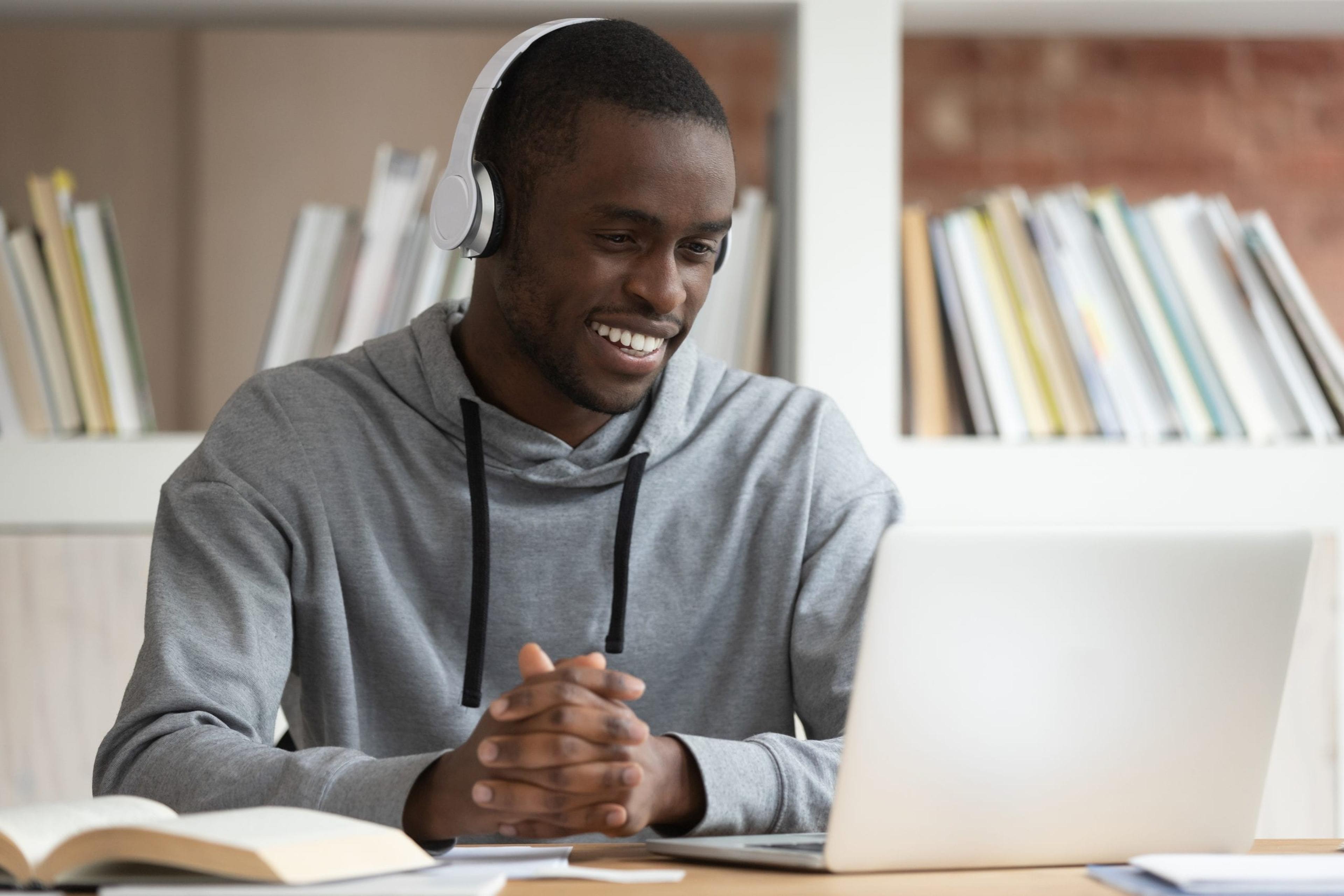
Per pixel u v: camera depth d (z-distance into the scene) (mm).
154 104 3562
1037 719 1115
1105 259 2566
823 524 1794
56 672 2428
